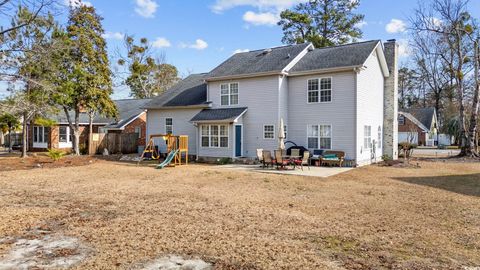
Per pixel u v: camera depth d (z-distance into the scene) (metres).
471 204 8.70
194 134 23.23
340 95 18.45
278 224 6.79
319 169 16.77
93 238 5.93
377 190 10.80
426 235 6.07
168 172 15.66
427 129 46.06
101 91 25.67
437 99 45.59
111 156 25.89
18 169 17.00
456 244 5.58
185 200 9.25
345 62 18.39
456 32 24.73
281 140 17.86
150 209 8.16
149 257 5.02
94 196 9.91
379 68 21.88
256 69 20.61
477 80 23.72
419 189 10.98
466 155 24.12
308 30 36.28
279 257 4.98
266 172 15.55
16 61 18.86
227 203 8.84
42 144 30.50
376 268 4.58
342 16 35.31
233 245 5.52
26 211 8.00
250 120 20.81
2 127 26.86
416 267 4.61
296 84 20.12
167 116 24.81
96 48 26.06
